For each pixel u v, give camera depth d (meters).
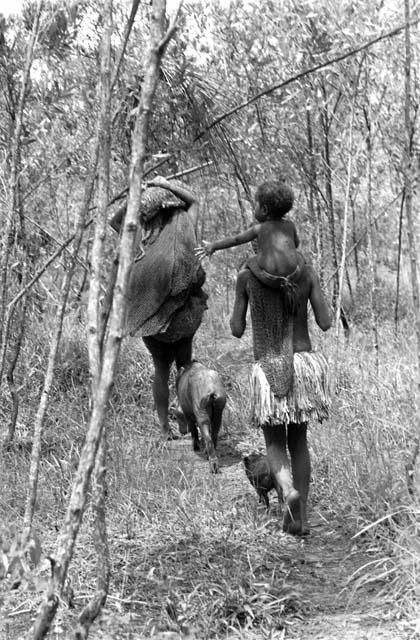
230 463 7.24
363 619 4.34
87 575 4.90
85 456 3.19
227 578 4.77
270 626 4.26
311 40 7.91
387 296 11.55
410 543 4.75
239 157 9.07
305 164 9.72
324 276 9.85
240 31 8.77
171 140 6.77
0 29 6.42
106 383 3.19
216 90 8.26
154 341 7.67
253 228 5.64
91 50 7.13
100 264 3.50
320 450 6.60
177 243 7.48
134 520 5.72
